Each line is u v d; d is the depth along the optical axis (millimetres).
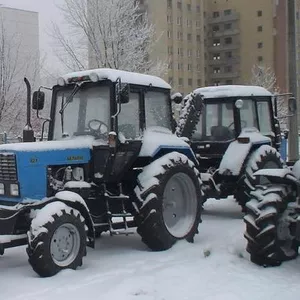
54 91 7223
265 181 7715
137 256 6473
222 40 65000
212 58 65875
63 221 5688
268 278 5398
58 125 7133
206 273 5582
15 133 18625
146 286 5141
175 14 57156
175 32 57125
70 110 7004
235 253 6312
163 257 6398
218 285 5188
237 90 9430
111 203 6781
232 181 9023
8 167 6039
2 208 5949
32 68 19984
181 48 58438
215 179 9016
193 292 4992
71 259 5797
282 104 26516
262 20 61125
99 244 7266
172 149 7254
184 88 59156
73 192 6066
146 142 6949
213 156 9383
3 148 6109
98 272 5730
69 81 6980
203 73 62781
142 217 6629
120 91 6422
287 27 12461
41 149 6156
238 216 9312
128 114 6891
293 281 5305
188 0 59812
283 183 6090
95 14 17844
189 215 7234
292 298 4770
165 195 6980
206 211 9922
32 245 5516
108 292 5008
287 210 6000
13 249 6961
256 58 62062
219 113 9508
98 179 6652
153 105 7281
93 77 6605
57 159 6266
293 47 12383
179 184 7195
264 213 5793
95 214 6652
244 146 8906
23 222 5949
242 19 62875
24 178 5969
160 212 6680
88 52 18406
